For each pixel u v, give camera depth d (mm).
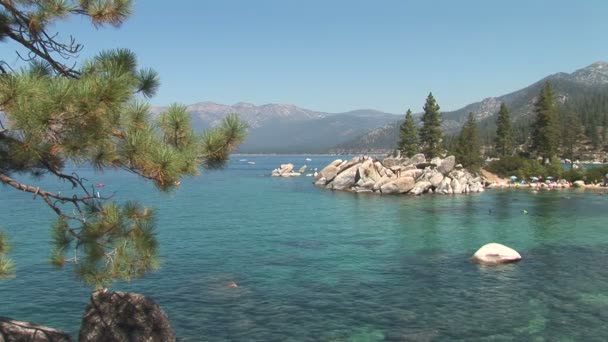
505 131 126562
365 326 19156
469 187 86938
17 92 6801
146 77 9914
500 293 23422
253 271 27859
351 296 23062
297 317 20141
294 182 118750
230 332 18531
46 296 22500
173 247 34906
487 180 101938
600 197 74812
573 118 149500
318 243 37062
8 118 6984
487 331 18500
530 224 46844
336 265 29469
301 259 31188
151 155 8117
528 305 21531
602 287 24281
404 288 24375
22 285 24141
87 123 7410
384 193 84312
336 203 68062
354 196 79688
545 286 24547
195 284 24969
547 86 111500
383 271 27938
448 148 142000
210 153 9172
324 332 18547
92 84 7332
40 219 47594
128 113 8234
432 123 116000
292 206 63969
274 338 17969
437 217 52594
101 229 9906
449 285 24922
